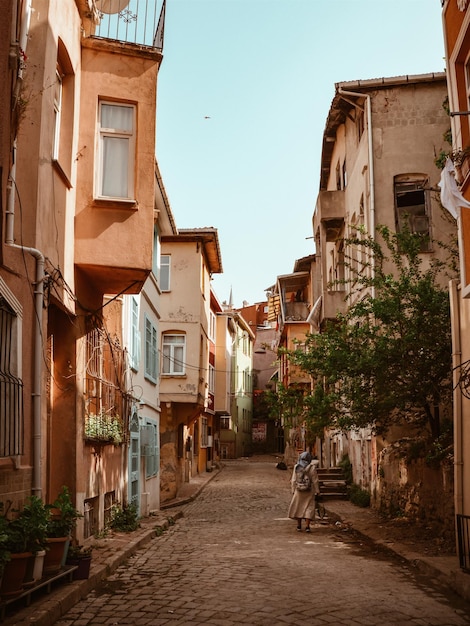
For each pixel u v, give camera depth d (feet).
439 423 45.62
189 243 94.99
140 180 35.81
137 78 36.76
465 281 31.65
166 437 87.40
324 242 79.30
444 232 62.54
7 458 22.90
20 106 24.72
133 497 52.13
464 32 32.50
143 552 37.91
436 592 26.32
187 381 90.94
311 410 47.42
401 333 43.62
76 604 24.20
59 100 33.55
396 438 57.82
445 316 42.06
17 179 27.40
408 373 43.19
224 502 77.41
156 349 68.39
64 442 34.06
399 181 64.34
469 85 34.04
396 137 64.69
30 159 27.73
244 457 199.62
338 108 74.54
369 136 64.85
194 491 89.61
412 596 25.44
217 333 151.43
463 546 28.55
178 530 50.06
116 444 44.16
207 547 39.93
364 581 28.35
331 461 96.48
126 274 36.27
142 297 58.75
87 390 37.76
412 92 65.36
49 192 29.43
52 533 24.66
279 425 163.53
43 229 28.40
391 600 24.67
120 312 48.32
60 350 34.73
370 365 42.50
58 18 30.99
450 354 41.70
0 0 22.29
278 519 57.47
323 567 31.86
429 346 41.93
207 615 22.35
